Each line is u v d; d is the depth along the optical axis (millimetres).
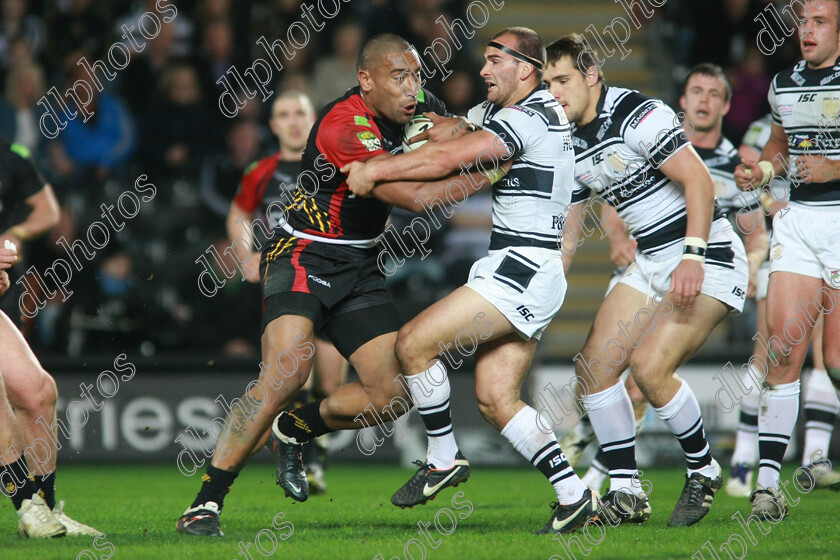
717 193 20406
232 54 36719
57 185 34688
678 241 15164
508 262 13688
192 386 28844
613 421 15359
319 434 15195
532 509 18094
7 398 13789
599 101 15188
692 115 20250
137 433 28766
